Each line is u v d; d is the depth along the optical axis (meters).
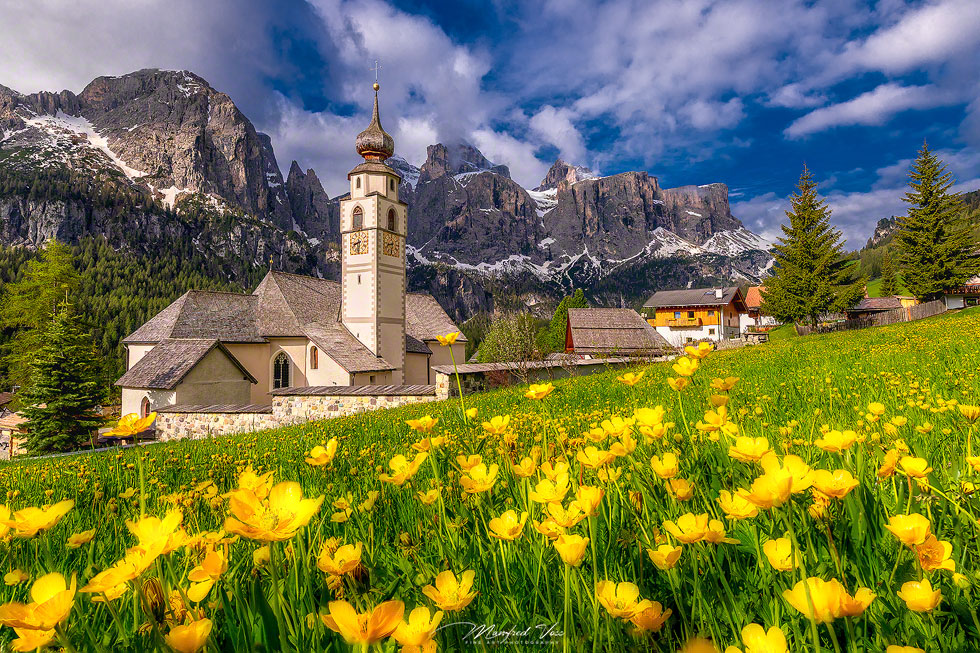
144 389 31.59
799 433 3.50
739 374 11.15
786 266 56.66
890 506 1.98
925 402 4.55
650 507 2.21
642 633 1.20
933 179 57.28
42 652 1.14
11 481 6.26
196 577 1.22
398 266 42.88
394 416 11.59
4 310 64.38
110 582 1.04
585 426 5.35
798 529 1.77
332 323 42.50
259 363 39.03
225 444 9.67
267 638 1.30
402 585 1.69
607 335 59.66
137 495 3.48
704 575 1.64
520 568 1.81
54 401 31.91
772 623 1.40
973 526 1.76
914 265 58.59
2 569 2.17
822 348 18.16
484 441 4.08
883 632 1.36
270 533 0.90
